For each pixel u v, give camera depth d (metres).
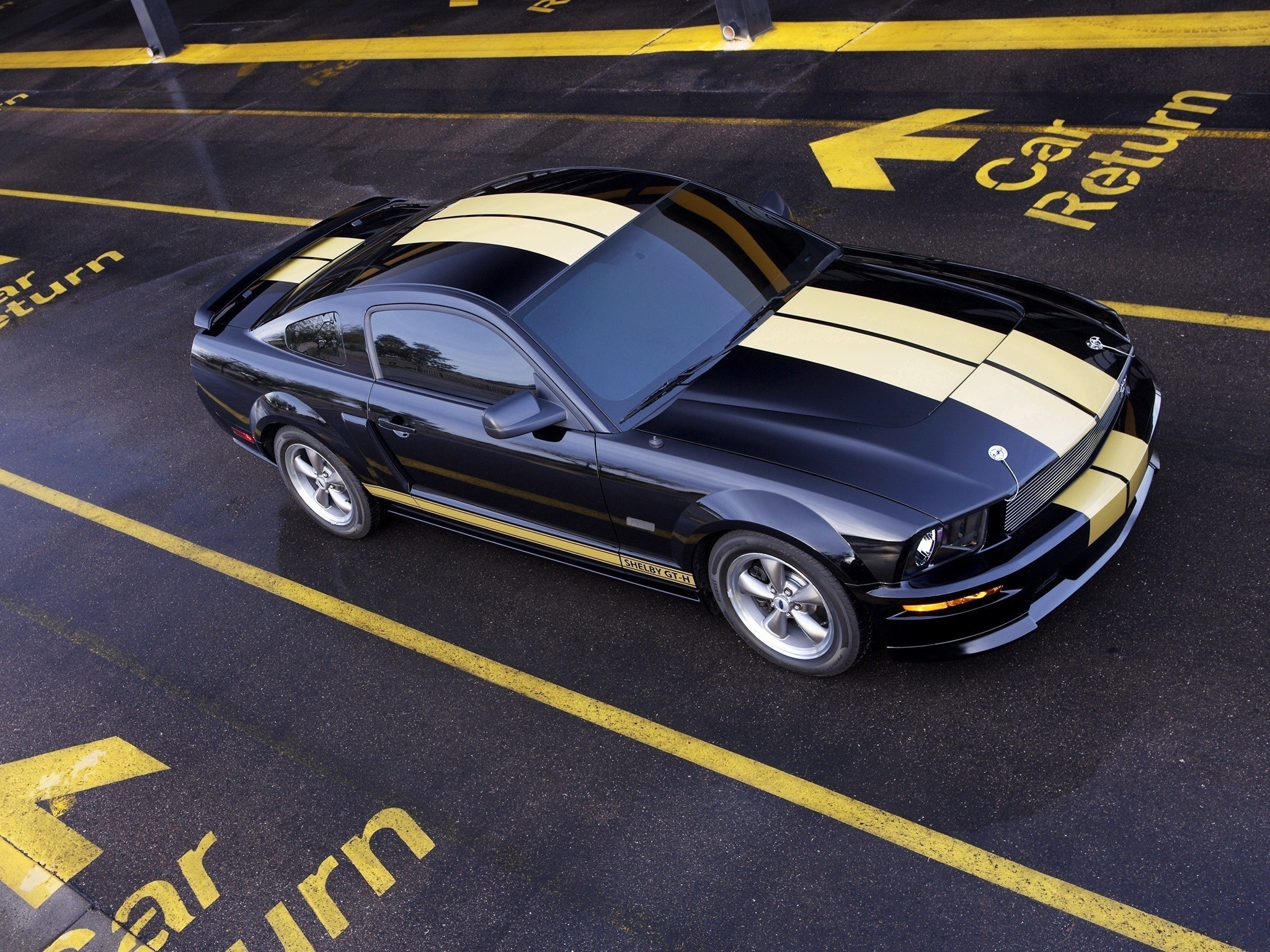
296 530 6.22
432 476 5.21
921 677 4.29
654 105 10.36
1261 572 4.33
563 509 4.73
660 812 4.07
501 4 14.63
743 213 5.27
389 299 4.98
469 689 4.84
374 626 5.34
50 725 5.23
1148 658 4.11
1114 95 8.29
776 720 4.30
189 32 17.55
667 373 4.48
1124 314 6.02
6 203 12.80
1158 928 3.30
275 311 5.85
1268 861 3.38
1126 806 3.65
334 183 10.76
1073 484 4.04
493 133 10.79
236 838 4.41
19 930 4.26
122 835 4.55
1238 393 5.27
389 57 13.90
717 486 4.06
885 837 3.76
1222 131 7.46
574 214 5.11
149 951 4.05
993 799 3.79
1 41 20.80
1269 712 3.81
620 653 4.81
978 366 4.18
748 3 10.87
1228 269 6.15
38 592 6.21
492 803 4.28
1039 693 4.10
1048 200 7.24
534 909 3.84
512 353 4.59
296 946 3.94
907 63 9.72
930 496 3.74
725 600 4.43
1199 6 9.27
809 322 4.57
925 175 7.93
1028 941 3.36
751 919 3.62
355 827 4.33
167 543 6.36
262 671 5.24
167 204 11.48
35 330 9.52
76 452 7.55
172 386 8.09
